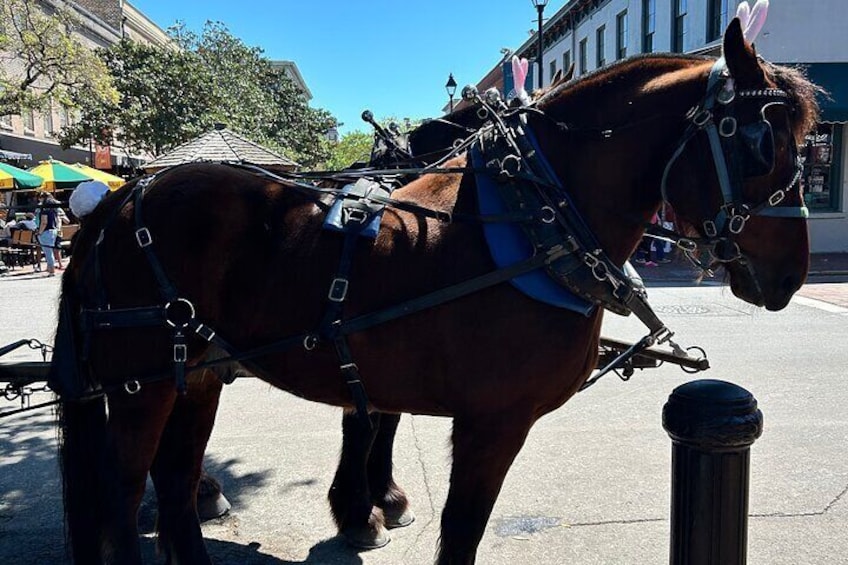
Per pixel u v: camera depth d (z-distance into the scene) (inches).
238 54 1291.8
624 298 94.8
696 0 673.0
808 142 99.8
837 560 132.7
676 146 93.1
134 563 107.4
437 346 93.8
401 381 96.9
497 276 91.0
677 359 132.6
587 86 100.4
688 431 82.4
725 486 82.7
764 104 87.9
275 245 101.7
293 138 1432.1
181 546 123.7
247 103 1145.4
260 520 153.4
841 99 588.4
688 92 94.4
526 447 192.9
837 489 163.6
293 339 97.3
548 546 139.5
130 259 104.8
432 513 156.8
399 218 99.6
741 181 88.2
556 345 92.5
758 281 93.1
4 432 211.8
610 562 133.4
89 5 1366.9
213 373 117.2
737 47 87.3
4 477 176.6
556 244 92.2
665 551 137.2
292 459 187.9
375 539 141.2
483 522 96.4
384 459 150.9
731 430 80.6
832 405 227.9
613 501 159.2
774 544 138.6
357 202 101.4
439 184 104.0
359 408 98.4
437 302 92.0
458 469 96.0
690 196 92.7
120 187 116.3
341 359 96.0
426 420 220.8
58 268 695.7
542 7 621.0
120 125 936.3
